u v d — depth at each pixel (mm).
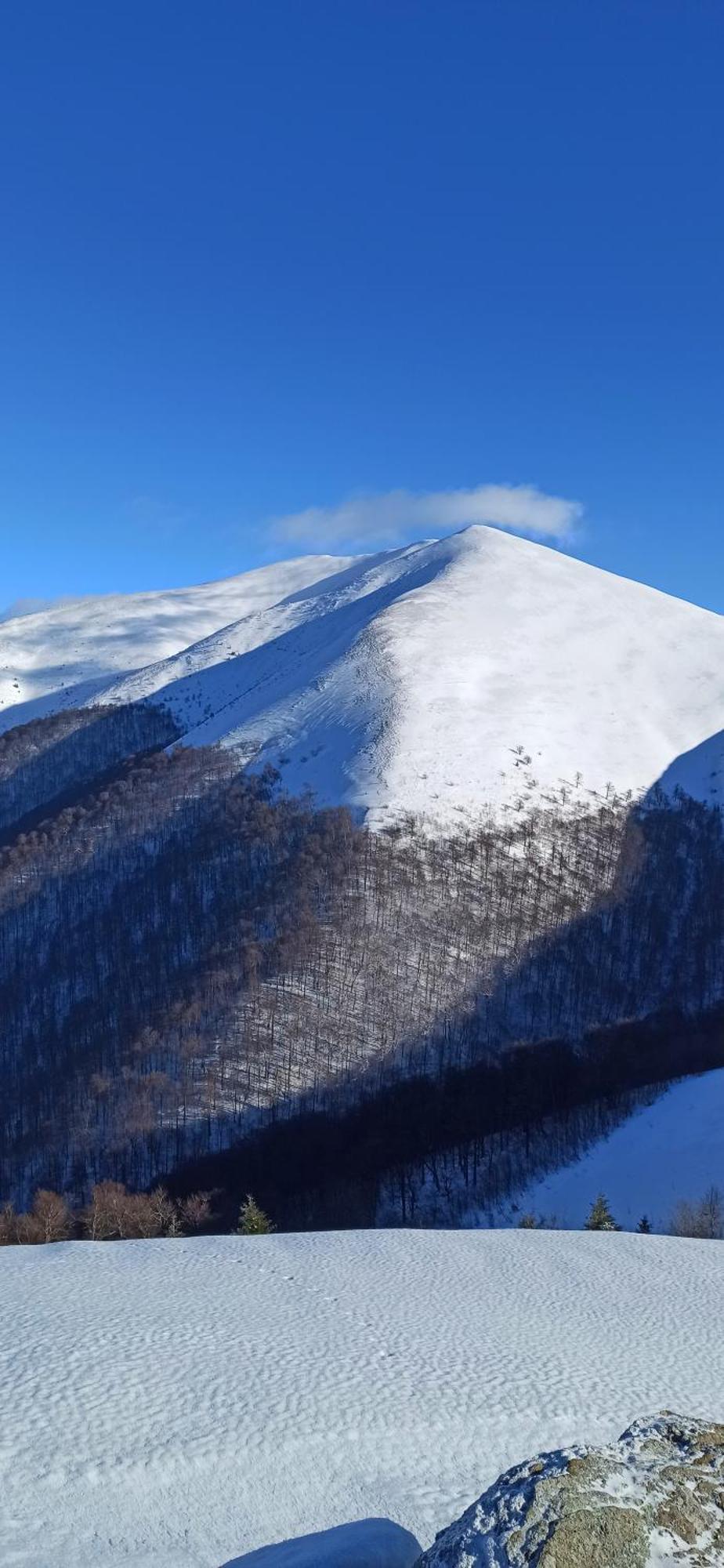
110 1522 9141
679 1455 7836
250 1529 9242
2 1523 8914
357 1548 8531
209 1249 21516
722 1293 19438
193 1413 11383
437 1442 11328
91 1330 14312
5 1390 11641
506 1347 15039
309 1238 23172
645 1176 58906
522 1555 6594
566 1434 11938
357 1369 13359
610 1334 16203
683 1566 6672
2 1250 21578
